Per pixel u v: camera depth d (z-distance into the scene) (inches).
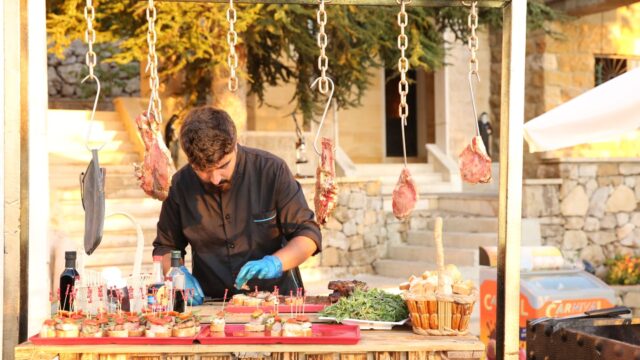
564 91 555.5
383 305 124.0
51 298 136.7
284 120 593.3
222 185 152.8
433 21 478.9
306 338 111.0
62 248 148.8
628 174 516.7
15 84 121.1
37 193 124.2
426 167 610.5
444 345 111.2
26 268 123.3
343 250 470.3
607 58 581.9
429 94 660.1
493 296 242.1
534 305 223.5
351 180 474.3
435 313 116.4
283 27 392.5
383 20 403.5
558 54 553.0
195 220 158.1
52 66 681.6
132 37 366.0
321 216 133.3
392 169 597.9
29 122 123.6
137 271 135.7
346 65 417.1
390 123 673.0
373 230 491.5
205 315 131.4
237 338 111.2
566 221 499.8
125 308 129.3
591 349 131.7
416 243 503.5
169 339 111.2
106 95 685.9
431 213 523.2
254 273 139.1
